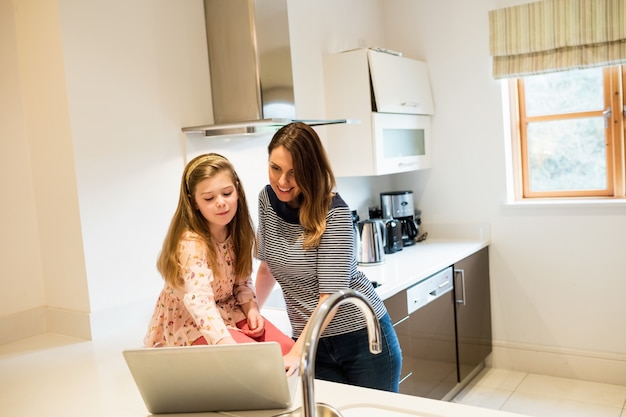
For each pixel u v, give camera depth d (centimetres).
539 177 377
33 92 216
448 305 318
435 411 124
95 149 212
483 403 324
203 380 125
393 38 396
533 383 351
